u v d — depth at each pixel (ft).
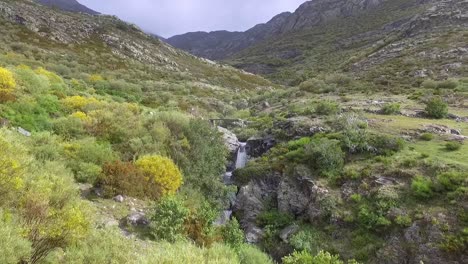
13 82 56.54
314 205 52.29
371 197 49.19
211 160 53.62
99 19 294.87
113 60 214.28
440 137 64.34
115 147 46.14
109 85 128.67
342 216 48.42
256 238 51.08
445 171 48.14
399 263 40.32
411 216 43.60
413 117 83.61
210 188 50.85
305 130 74.59
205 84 211.61
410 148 59.06
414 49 197.36
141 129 51.08
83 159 38.34
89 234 21.33
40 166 29.48
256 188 60.95
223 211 54.13
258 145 78.33
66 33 228.43
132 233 28.63
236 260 24.79
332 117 79.92
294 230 50.24
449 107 97.04
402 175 50.55
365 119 78.43
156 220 30.78
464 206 41.47
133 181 36.65
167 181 39.60
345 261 43.24
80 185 34.37
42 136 39.01
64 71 143.64
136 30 304.30
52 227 18.94
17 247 15.90
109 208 31.94
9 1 238.07
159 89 160.35
